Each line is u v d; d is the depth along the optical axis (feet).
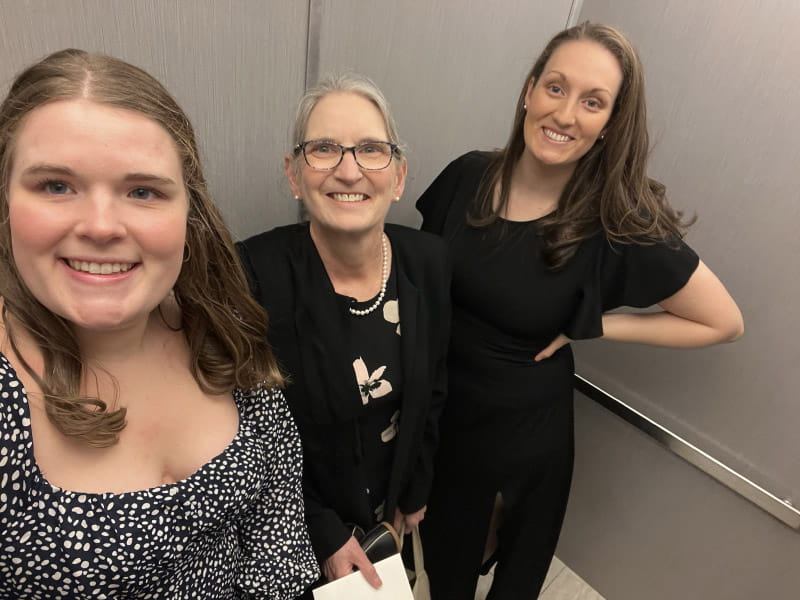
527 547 4.59
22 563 1.68
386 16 3.57
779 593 4.37
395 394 3.24
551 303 3.60
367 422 3.29
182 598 2.10
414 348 3.19
